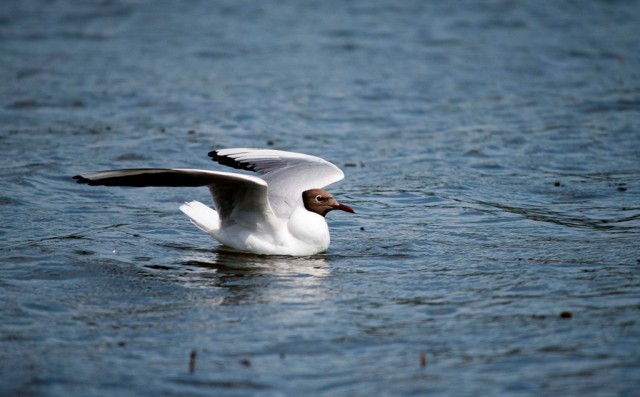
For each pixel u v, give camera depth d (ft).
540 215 48.26
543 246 42.39
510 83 84.89
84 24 111.45
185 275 38.19
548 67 91.45
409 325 32.37
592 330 31.50
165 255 41.22
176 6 122.72
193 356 29.35
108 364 29.12
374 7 122.21
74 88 80.94
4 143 62.80
